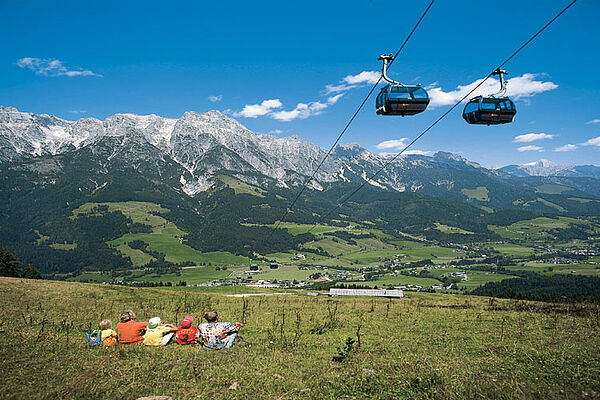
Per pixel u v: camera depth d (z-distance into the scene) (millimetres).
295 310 28172
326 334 16141
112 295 37906
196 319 22281
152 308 28641
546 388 7910
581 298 33688
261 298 43344
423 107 21250
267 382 8453
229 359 10273
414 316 23062
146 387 7910
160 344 12172
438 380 8406
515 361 10414
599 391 7762
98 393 7457
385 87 21625
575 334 14789
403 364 9977
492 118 21516
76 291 37938
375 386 8211
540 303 30766
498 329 17016
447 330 17141
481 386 7898
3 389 7387
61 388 7547
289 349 12250
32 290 35094
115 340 11906
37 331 13992
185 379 8570
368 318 22297
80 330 15523
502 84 21859
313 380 8586
